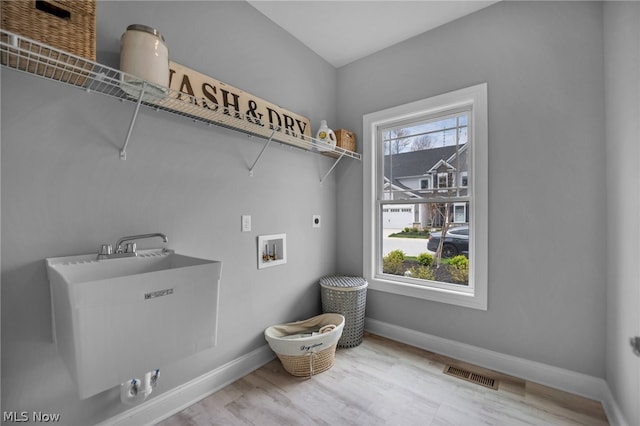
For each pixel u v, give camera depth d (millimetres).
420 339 2264
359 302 2305
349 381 1806
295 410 1539
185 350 1089
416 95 2303
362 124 2619
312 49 2482
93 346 866
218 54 1751
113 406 1315
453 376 1862
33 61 988
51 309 1142
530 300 1824
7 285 1055
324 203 2609
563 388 1703
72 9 1027
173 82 1453
